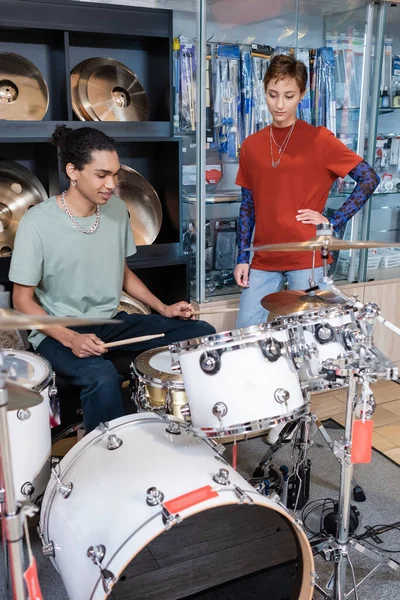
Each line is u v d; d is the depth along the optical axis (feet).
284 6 8.98
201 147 8.57
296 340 5.13
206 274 9.28
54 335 6.63
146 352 6.79
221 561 5.49
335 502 6.33
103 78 8.75
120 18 8.08
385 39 9.39
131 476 4.49
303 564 4.63
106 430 5.10
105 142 6.64
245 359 4.75
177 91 8.77
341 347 5.38
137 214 9.35
